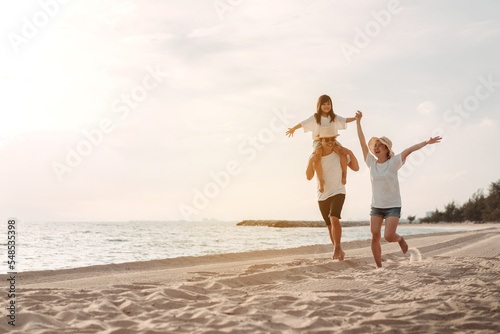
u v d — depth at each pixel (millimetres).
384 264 6855
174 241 19312
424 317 3207
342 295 4059
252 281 5082
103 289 4312
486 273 5555
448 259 7242
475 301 3727
